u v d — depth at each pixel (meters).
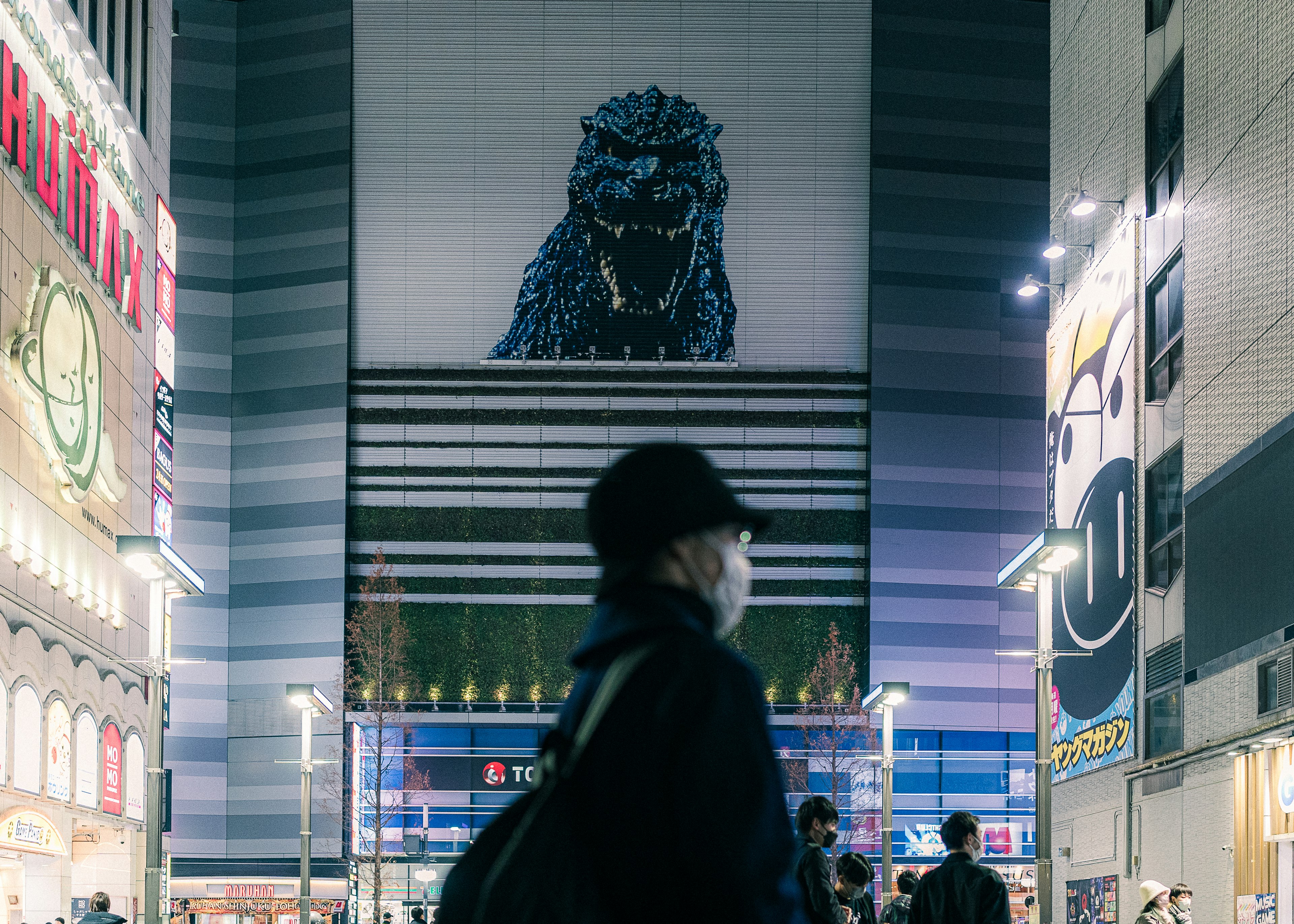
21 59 28.20
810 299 53.72
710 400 53.31
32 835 26.81
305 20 54.66
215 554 52.31
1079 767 32.28
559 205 53.91
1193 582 25.42
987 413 53.31
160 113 40.69
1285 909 20.17
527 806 1.58
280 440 52.81
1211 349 24.95
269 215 54.00
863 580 52.72
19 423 27.41
